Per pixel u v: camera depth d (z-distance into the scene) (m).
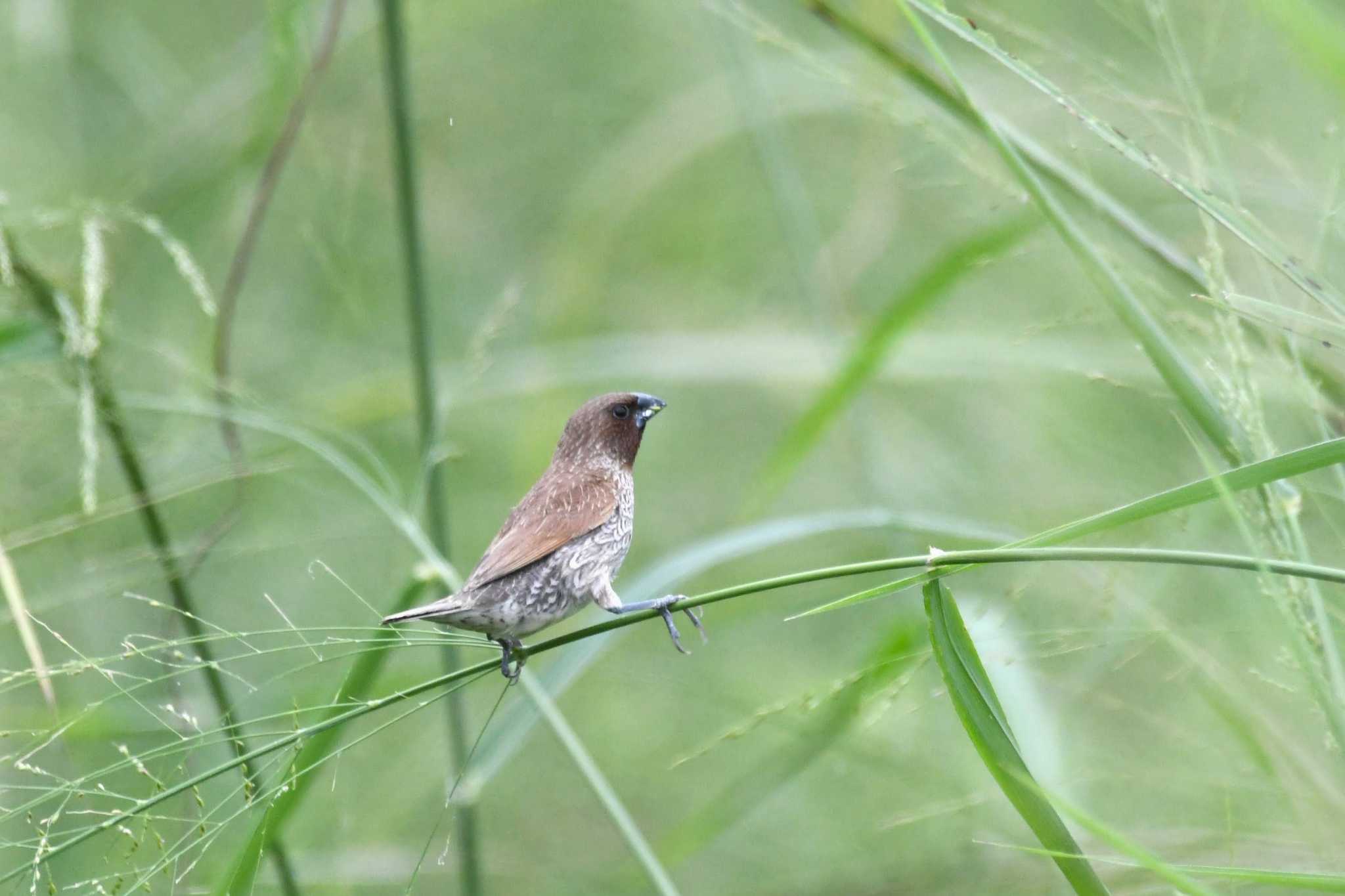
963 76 8.88
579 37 17.66
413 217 9.27
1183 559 5.41
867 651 9.38
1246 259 8.05
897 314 9.04
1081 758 8.89
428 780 12.70
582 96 17.30
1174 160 9.36
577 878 11.93
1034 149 8.11
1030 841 10.08
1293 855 7.47
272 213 14.91
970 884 9.99
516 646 8.69
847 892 10.55
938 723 11.31
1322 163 7.88
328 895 11.36
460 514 15.07
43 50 13.58
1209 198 6.10
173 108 14.25
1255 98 8.54
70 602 10.96
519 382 12.22
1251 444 6.37
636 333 14.77
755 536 9.26
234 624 13.07
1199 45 8.66
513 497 15.17
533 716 8.69
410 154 9.22
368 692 7.79
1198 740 8.30
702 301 15.83
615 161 14.86
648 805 13.13
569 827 13.13
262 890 10.42
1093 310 8.26
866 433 11.81
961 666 5.79
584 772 8.05
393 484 9.26
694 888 11.71
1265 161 8.45
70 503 10.59
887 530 11.47
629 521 9.72
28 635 7.21
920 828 10.97
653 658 14.05
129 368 11.96
